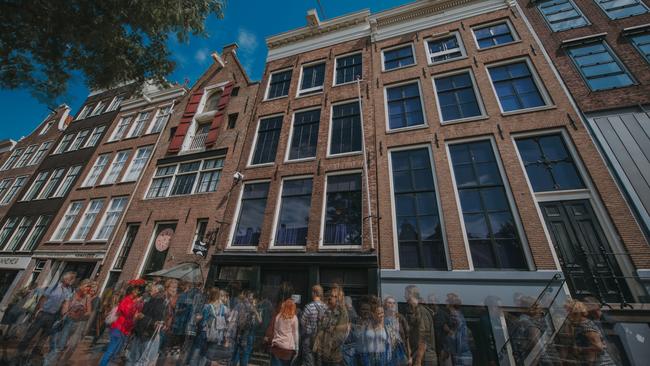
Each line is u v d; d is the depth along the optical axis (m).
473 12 10.42
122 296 6.74
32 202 15.54
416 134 8.56
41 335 5.28
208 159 11.88
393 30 11.38
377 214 7.67
